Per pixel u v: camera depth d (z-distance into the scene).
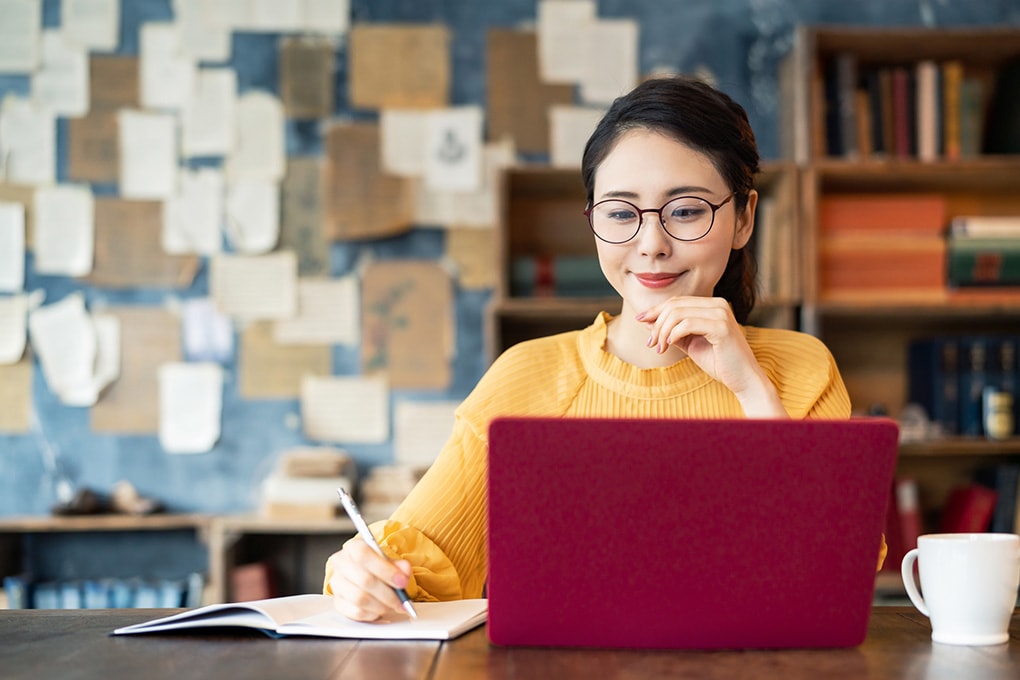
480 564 1.20
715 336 1.11
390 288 3.11
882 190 3.05
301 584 3.05
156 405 3.08
